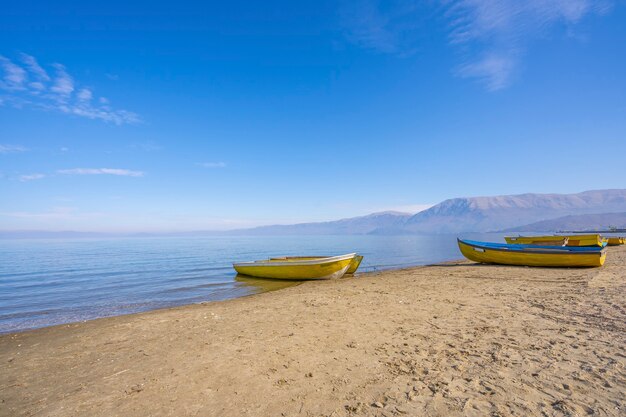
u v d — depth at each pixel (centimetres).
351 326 850
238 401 463
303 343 719
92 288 2156
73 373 610
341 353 646
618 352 584
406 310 1019
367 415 409
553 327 762
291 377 539
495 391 455
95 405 470
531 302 1060
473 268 2281
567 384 467
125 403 472
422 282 1692
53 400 494
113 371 605
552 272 1880
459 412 404
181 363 627
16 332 1026
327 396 467
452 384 485
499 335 718
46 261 4662
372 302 1174
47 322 1253
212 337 800
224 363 615
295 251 6906
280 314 1037
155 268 3456
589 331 718
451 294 1280
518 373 512
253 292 1811
